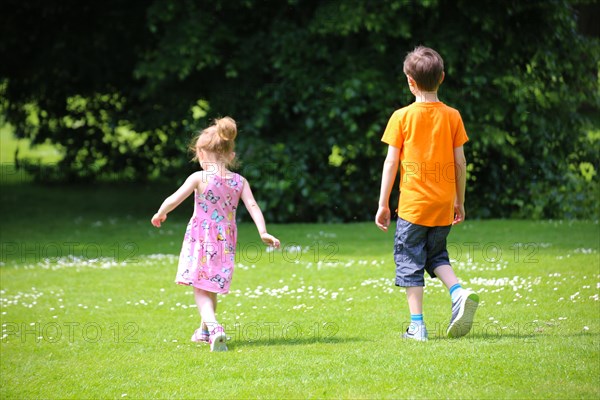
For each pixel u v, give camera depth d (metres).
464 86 34.72
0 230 33.34
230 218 15.62
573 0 36.00
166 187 44.62
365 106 33.84
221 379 12.84
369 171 35.41
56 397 12.36
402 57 34.59
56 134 43.47
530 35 35.22
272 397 11.80
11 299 20.30
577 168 37.38
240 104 36.12
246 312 18.14
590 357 13.04
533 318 16.44
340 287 20.80
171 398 12.04
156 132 41.06
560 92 35.59
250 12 37.09
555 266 22.62
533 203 35.12
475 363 12.87
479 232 30.38
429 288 20.16
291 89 35.12
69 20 40.38
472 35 34.22
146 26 38.78
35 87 42.47
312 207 35.28
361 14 33.16
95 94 42.62
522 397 11.30
